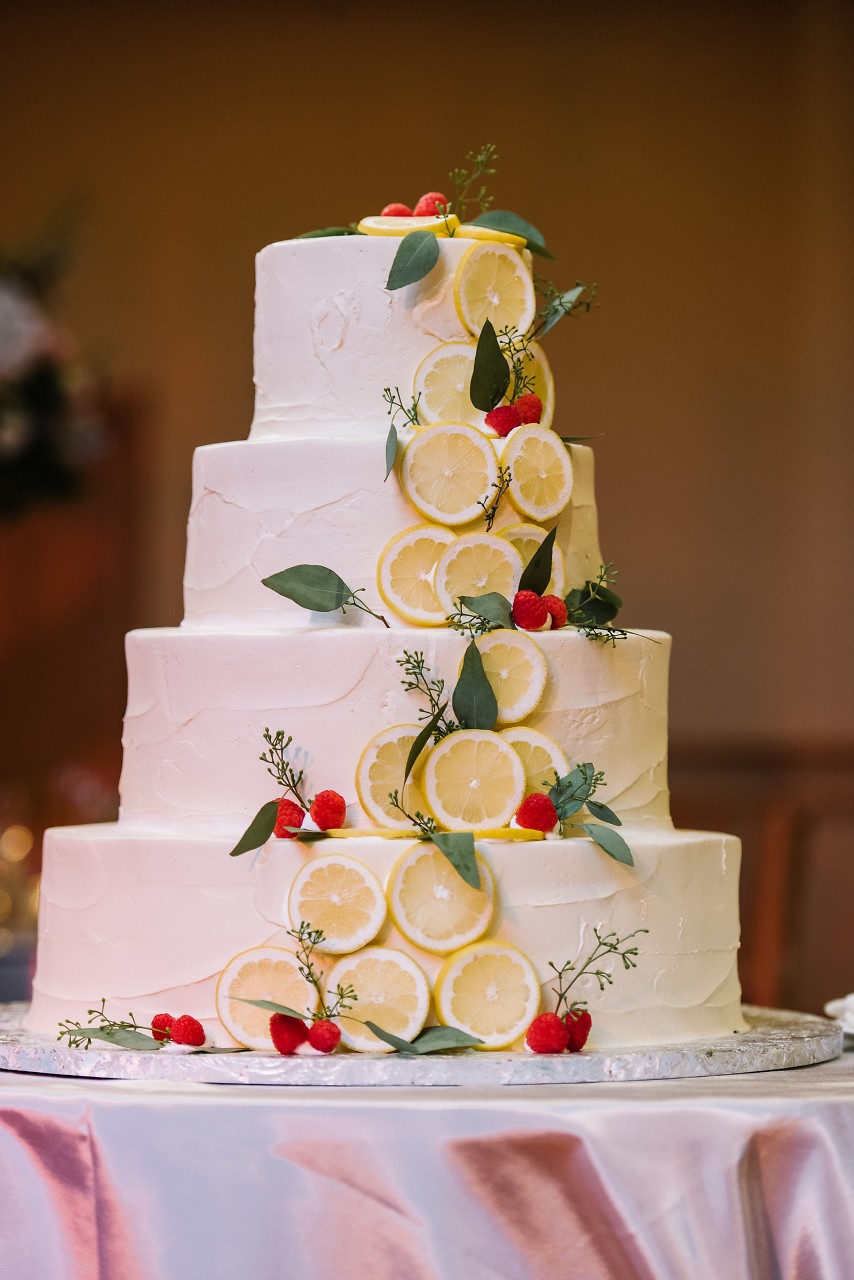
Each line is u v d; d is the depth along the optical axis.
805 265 7.02
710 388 7.02
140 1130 2.03
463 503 2.59
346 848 2.39
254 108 7.46
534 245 2.80
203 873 2.46
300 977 2.37
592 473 2.81
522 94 7.25
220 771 2.56
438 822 2.45
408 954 2.36
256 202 7.45
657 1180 1.98
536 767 2.51
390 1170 1.97
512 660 2.53
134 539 7.45
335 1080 2.18
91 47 7.52
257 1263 1.98
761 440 6.99
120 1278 2.01
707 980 2.58
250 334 7.45
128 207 7.50
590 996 2.44
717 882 2.63
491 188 7.21
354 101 7.39
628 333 7.06
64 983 2.59
